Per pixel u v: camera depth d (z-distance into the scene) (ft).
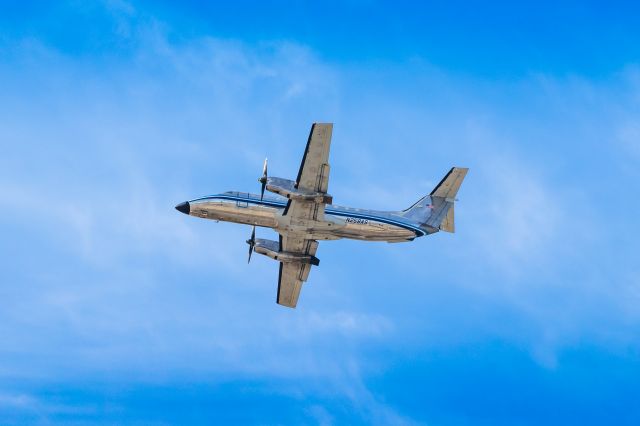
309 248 560.20
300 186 493.77
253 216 543.39
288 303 597.52
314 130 475.31
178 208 555.69
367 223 542.57
